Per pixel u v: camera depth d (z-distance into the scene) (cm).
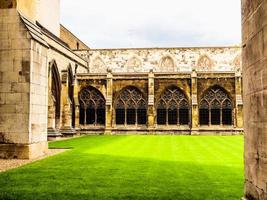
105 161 1276
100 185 838
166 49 4841
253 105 568
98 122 3697
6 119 1404
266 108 505
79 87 3712
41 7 3281
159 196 729
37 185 834
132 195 736
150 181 892
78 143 2253
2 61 1429
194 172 1034
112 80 3678
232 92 3544
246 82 611
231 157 1427
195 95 3538
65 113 3203
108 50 4903
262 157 520
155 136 3159
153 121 3569
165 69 4800
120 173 1010
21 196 723
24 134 1388
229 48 4750
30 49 1417
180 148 1866
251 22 577
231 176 970
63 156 1441
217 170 1073
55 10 3722
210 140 2556
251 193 574
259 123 536
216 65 4741
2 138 1396
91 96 3716
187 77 3600
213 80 3572
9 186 823
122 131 3634
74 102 3628
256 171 549
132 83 3669
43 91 1540
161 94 3644
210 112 3569
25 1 1527
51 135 2705
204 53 4778
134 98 3684
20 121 1395
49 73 2828
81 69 4119
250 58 585
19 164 1220
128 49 4894
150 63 4838
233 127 3506
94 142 2348
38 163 1219
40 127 1499
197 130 3484
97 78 3688
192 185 845
